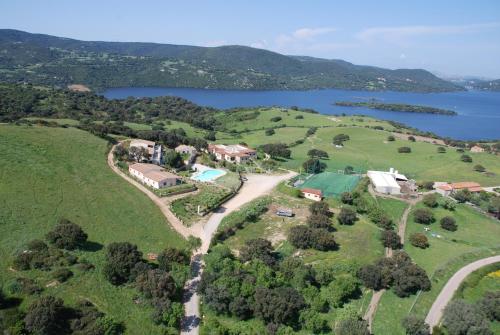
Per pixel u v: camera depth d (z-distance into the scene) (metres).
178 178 129.88
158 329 64.75
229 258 86.19
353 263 88.31
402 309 76.56
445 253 99.69
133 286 73.75
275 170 166.25
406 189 142.88
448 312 72.38
